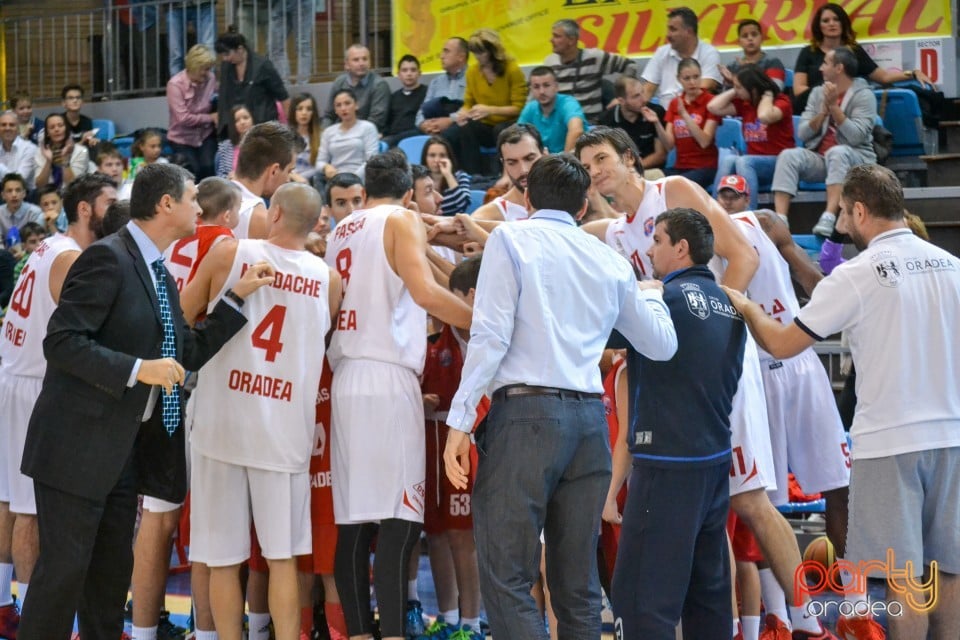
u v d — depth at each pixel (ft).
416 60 46.26
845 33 40.60
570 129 38.63
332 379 21.54
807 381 23.07
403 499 20.51
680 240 18.88
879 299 18.15
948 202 36.35
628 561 18.02
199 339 19.47
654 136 39.60
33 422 18.74
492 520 16.81
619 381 20.57
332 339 21.47
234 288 19.71
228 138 46.85
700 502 17.90
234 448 19.92
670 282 18.75
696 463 17.80
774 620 22.08
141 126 56.03
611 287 17.44
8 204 46.55
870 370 18.29
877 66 41.22
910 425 17.97
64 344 17.89
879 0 42.86
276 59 53.21
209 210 21.31
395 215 21.06
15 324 23.68
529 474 16.71
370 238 21.12
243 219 22.31
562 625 17.33
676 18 41.81
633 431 18.21
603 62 42.32
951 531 18.22
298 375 20.26
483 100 42.60
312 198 20.49
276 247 20.49
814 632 21.53
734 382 18.47
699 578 18.65
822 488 23.09
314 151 43.01
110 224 22.02
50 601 18.42
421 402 21.25
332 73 52.37
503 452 16.87
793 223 37.73
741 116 39.04
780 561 20.79
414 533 20.75
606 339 17.61
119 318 18.52
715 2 44.57
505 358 17.16
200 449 20.16
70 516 18.44
